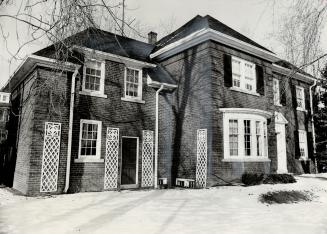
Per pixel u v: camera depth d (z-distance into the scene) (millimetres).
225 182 13633
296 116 20719
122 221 6980
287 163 19172
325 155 20781
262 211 8531
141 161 14977
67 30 5457
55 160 11867
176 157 15516
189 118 15109
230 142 14328
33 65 12273
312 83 22234
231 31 16891
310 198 11250
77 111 12945
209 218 7441
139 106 15289
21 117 13953
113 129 14039
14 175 13930
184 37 15953
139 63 15297
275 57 17047
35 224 6660
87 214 7754
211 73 14219
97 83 14055
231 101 14852
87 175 12883
